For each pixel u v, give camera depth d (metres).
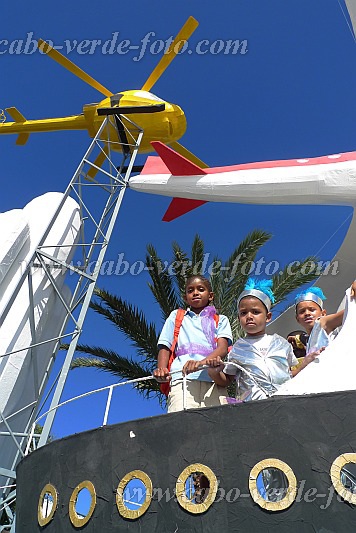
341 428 5.57
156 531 5.64
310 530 5.24
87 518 6.04
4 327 11.61
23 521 6.80
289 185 10.62
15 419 11.42
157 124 16.19
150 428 6.10
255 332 7.04
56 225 13.53
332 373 6.68
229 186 11.13
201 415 5.93
